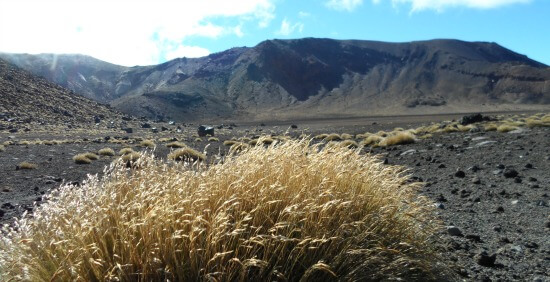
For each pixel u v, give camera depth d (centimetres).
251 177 426
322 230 384
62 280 329
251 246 342
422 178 1248
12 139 4306
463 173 1227
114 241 338
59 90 11550
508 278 484
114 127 9044
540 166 1313
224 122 18538
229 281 336
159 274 331
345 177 468
